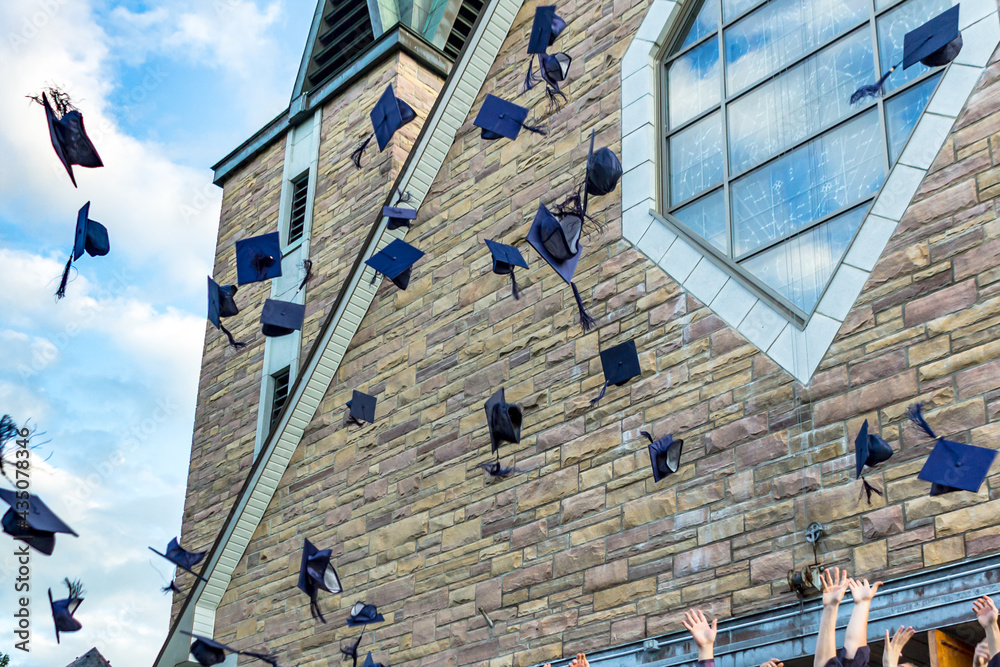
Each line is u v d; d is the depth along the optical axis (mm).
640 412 9453
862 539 7723
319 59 19281
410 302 12031
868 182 8977
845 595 7609
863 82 9352
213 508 16438
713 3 10859
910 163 8523
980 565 7098
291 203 17953
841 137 9312
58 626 8578
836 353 8375
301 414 12633
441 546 10523
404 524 10953
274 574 12062
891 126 8992
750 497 8445
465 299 11445
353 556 11289
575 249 9609
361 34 18844
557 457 9898
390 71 17203
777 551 8133
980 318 7719
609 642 8875
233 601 12344
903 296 8172
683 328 9453
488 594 9906
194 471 17172
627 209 10383
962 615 7027
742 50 10398
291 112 18719
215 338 18109
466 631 9930
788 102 9828
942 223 8156
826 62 9711
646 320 9758
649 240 10078
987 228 7910
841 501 7934
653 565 8836
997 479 7242
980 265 7852
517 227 11250
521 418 10281
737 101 10227
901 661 7578
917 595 7297
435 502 10773
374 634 10695
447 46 18344
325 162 17625
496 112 10922
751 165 9852
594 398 9836
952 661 7082
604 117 11016
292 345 16484
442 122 12578
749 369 8859
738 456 8648
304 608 11562
